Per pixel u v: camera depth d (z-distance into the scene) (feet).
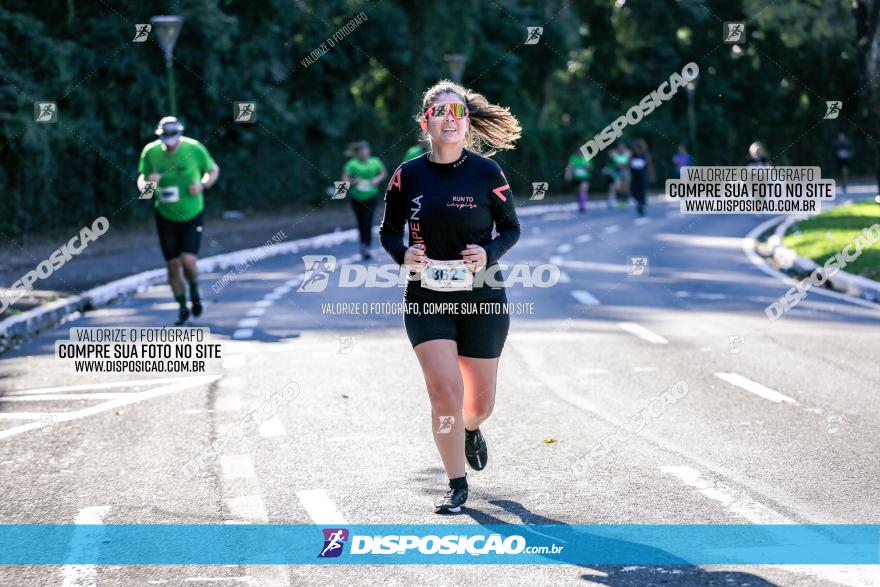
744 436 44.50
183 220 78.54
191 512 35.68
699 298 90.43
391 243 35.88
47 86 147.95
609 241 153.48
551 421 47.73
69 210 152.97
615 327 74.84
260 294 97.71
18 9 154.10
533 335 71.72
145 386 57.16
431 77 229.86
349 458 42.22
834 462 40.24
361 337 72.18
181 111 178.19
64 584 29.45
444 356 34.91
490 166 35.45
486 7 269.23
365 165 127.54
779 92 319.68
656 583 28.48
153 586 29.17
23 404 53.36
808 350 64.90
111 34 162.30
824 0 288.30
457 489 35.17
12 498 37.68
